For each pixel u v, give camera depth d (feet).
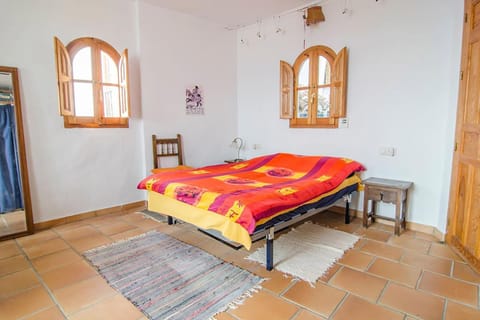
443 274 7.18
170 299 6.25
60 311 5.89
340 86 11.32
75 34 10.73
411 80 9.87
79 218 11.35
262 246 8.82
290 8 12.71
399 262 7.79
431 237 9.47
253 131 15.52
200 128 14.66
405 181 10.21
